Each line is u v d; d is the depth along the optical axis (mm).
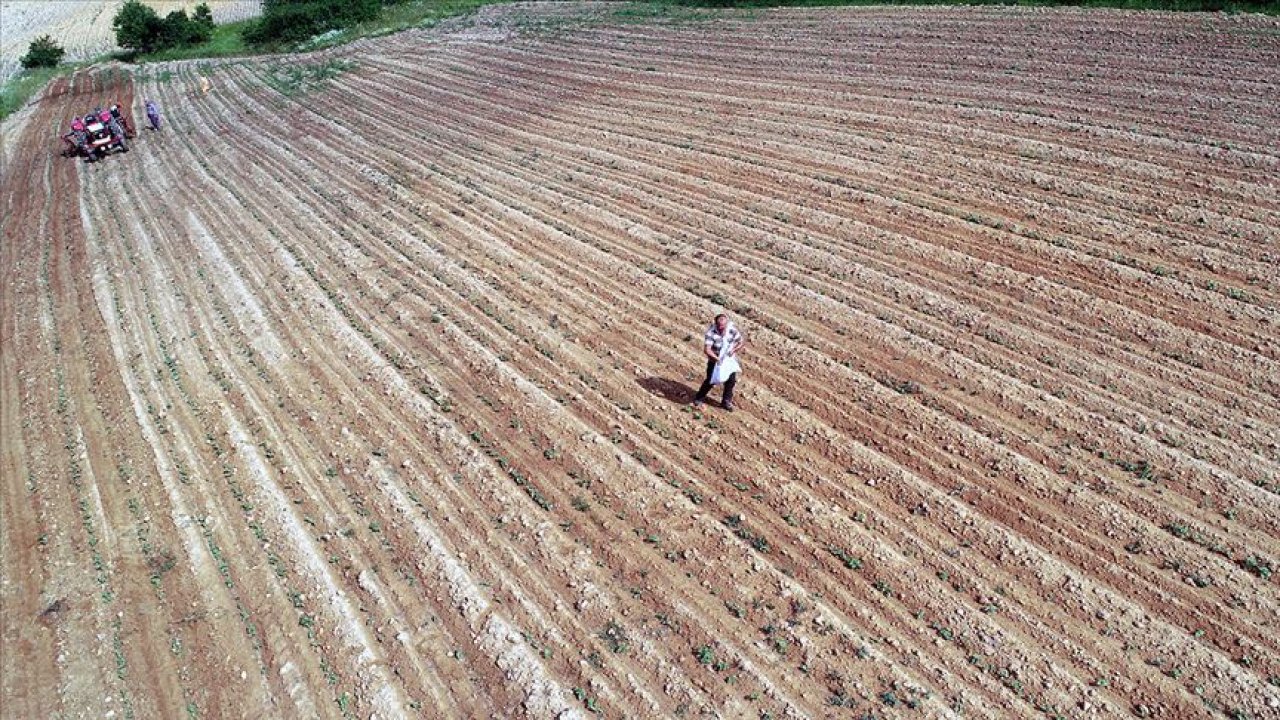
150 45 42406
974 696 7562
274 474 11383
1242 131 16266
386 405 12477
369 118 26797
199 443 12234
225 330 15188
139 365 14508
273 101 30641
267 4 44375
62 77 39000
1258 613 7965
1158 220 14039
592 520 9938
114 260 19016
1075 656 7801
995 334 12055
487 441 11438
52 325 16453
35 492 11742
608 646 8406
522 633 8641
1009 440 10258
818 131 19406
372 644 8742
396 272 16281
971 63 21938
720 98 22703
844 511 9609
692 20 31516
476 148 22391
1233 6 22328
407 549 9852
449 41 35125
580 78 27047
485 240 17000
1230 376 10750
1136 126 17172
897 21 26422
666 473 10469
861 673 7863
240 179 23125
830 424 10930
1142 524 8969
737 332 10836
